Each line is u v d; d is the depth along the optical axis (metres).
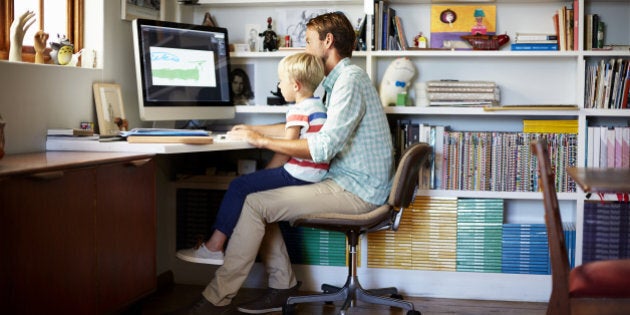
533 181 3.41
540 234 3.41
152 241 2.64
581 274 1.88
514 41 3.59
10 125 2.49
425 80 3.68
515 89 3.62
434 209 3.46
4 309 1.86
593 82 3.36
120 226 2.41
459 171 3.45
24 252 1.93
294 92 3.01
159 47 3.17
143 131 2.75
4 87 2.46
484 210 3.43
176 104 3.22
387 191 3.02
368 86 3.00
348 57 3.18
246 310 3.03
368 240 3.51
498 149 3.42
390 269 3.51
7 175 1.85
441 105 3.47
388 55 3.47
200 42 3.38
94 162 2.24
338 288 3.30
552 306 1.77
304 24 3.74
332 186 2.95
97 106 2.95
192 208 3.62
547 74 3.59
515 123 3.63
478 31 3.59
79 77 2.88
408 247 3.49
